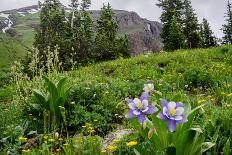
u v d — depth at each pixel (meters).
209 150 4.49
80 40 50.22
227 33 69.44
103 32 62.44
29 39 159.00
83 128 6.44
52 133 5.87
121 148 4.85
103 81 11.66
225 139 4.50
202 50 19.77
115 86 9.30
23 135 6.18
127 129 6.00
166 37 57.34
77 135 6.23
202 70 11.01
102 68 16.58
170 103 3.43
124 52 63.50
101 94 7.90
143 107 3.56
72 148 4.85
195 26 65.19
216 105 7.51
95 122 6.49
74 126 6.63
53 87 6.77
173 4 63.12
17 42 149.75
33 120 6.89
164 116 3.40
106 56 52.69
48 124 6.38
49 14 71.62
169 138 3.94
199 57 15.68
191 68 11.67
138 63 16.48
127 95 8.98
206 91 9.58
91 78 12.42
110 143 5.54
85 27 64.06
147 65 14.92
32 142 5.64
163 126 3.88
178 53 18.86
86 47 50.06
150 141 4.14
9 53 122.00
